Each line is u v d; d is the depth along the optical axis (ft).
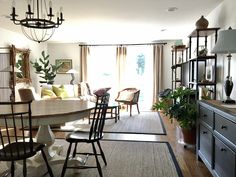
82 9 12.60
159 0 11.15
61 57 25.58
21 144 6.72
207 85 11.57
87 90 23.29
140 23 15.99
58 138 12.87
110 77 25.21
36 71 22.57
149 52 24.25
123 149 10.98
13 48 18.25
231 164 5.76
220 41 7.52
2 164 9.20
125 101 20.34
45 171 8.18
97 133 7.95
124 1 11.32
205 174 8.21
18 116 6.46
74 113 7.23
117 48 24.50
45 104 9.29
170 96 12.28
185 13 13.43
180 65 18.30
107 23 16.02
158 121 17.49
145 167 8.85
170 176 8.07
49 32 18.95
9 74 17.90
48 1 11.10
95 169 8.68
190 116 10.84
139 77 24.75
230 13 9.93
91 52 25.20
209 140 7.73
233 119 5.53
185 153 10.41
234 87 9.39
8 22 15.61
